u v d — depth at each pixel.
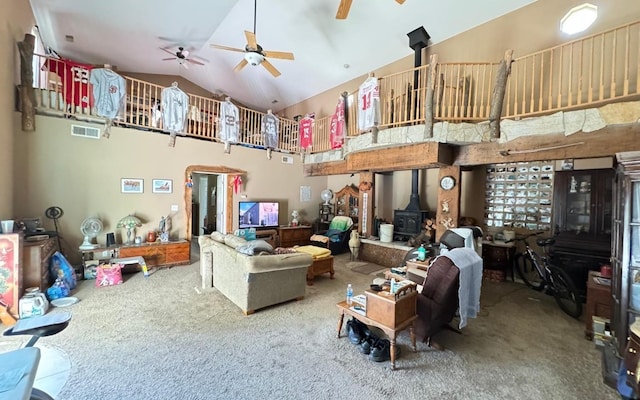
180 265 5.77
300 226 8.02
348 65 7.23
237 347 2.76
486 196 5.91
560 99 3.79
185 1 5.56
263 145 7.54
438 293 2.79
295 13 6.01
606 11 3.98
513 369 2.50
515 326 3.39
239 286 3.66
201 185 10.48
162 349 2.70
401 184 7.25
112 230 5.35
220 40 7.17
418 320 2.81
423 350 2.79
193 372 2.36
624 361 2.09
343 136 6.07
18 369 1.27
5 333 1.64
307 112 9.23
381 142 5.10
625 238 2.41
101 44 7.14
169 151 6.00
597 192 4.34
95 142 5.16
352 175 8.36
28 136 4.54
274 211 7.63
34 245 3.67
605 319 2.96
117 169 5.39
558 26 4.39
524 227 5.45
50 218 4.75
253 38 4.43
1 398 1.07
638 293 2.35
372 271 5.73
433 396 2.14
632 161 2.34
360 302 3.00
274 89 9.22
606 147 3.49
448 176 5.08
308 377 2.33
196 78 9.53
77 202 5.00
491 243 5.41
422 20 5.50
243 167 7.19
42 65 5.96
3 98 3.92
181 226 6.15
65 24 6.11
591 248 4.27
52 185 4.77
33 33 5.52
